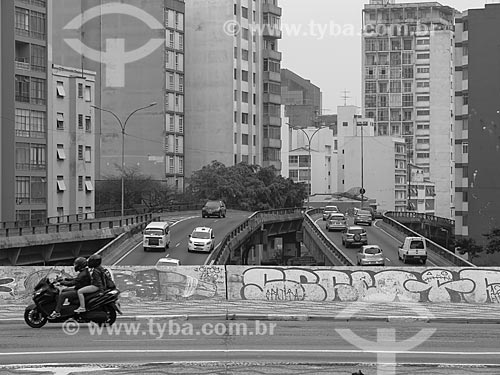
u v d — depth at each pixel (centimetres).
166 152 11744
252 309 2781
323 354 1933
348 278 3112
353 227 7488
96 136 11519
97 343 2061
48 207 8638
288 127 18088
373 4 19138
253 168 12288
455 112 9300
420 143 18688
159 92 11625
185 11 12712
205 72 12700
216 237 7394
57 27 10975
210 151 12694
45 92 8450
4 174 7894
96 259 2322
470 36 8975
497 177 8856
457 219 9294
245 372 1675
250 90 13250
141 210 9862
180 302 2997
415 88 18712
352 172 17212
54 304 2292
